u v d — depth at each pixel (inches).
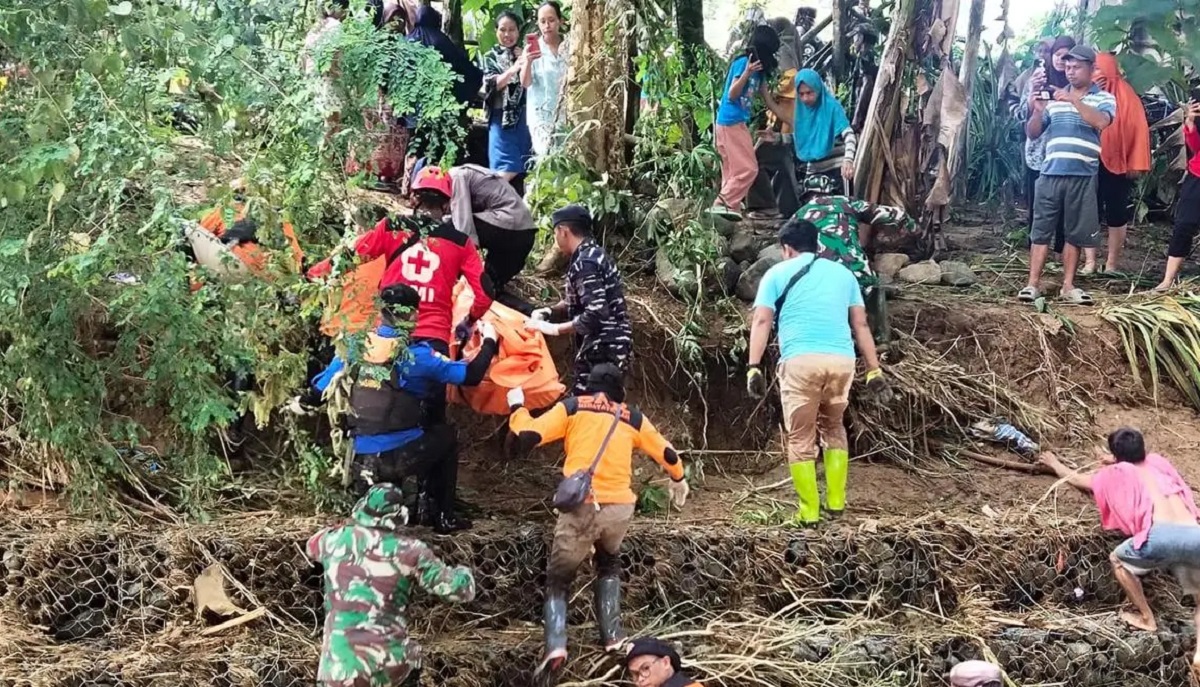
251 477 228.7
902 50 316.8
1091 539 238.5
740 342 269.3
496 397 215.8
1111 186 339.9
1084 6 392.5
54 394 193.0
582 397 197.8
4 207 181.2
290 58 190.1
